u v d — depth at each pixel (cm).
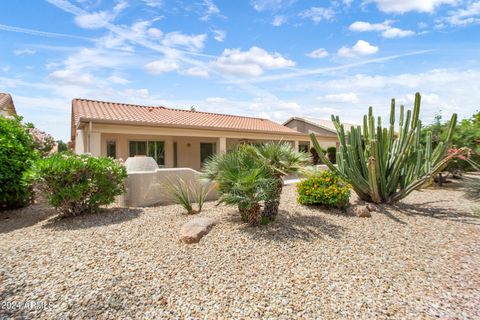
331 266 445
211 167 637
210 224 579
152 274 399
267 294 361
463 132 1492
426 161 838
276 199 632
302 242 531
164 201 855
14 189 741
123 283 373
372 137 881
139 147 1641
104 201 696
